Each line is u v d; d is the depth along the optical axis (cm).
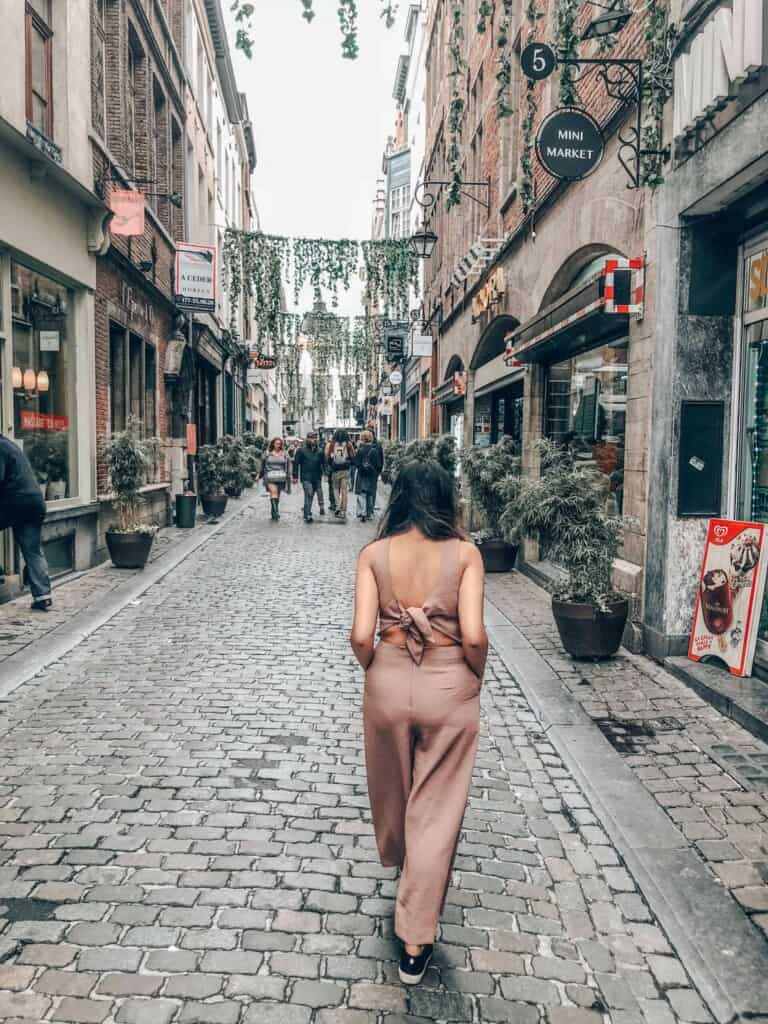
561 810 416
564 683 608
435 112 2359
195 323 1941
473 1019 264
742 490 630
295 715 538
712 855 364
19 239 859
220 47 2648
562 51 683
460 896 335
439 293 2273
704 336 633
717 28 535
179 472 1803
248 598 928
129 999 266
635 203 710
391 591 288
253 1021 259
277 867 349
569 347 999
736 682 575
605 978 287
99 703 557
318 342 2802
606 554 655
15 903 317
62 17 992
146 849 360
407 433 3697
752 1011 267
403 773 286
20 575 895
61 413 1034
